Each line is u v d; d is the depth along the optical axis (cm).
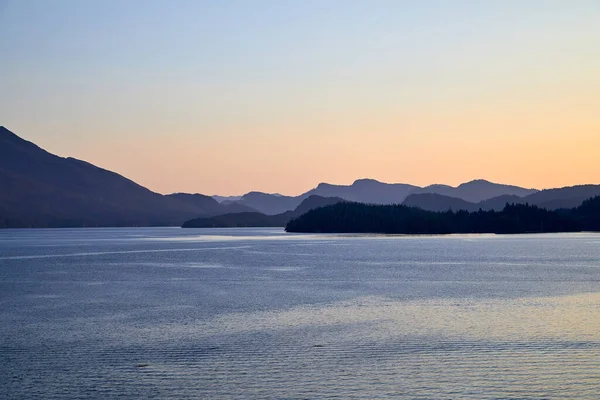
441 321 4291
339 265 9781
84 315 4641
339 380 2880
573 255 12369
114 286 6706
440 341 3628
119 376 2950
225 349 3459
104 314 4684
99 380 2892
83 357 3294
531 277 7600
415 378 2902
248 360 3219
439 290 6181
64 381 2880
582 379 2867
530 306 4997
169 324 4231
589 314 4550
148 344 3597
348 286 6606
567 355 3272
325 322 4281
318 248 15775
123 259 11588
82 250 15275
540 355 3278
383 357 3269
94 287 6612
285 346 3525
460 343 3572
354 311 4772
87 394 2709
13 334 3909
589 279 7312
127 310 4884
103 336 3834
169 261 10925
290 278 7575
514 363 3128
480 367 3067
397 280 7262
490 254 12825
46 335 3875
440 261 10688
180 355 3325
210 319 4428
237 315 4600
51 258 12056
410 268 9138
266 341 3659
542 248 15450
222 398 2656
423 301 5338
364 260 11012
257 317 4506
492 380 2866
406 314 4612
